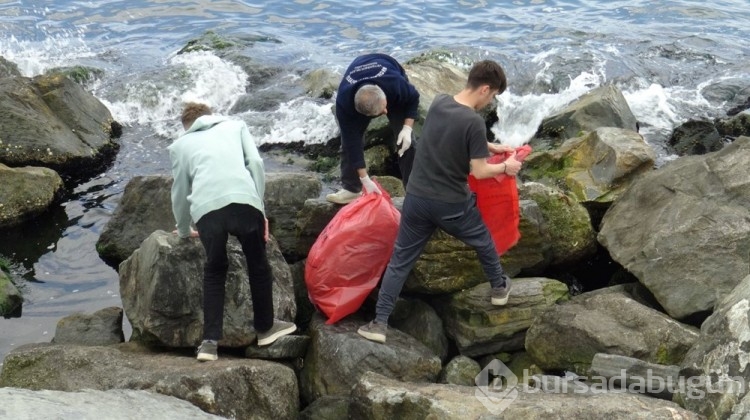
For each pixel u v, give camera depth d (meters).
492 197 6.31
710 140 10.16
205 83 11.99
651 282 6.72
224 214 5.72
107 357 6.04
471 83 5.82
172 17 14.98
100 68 12.52
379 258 6.62
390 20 14.78
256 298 6.10
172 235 6.57
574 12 15.04
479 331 6.57
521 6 15.34
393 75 6.70
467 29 14.40
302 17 14.97
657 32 14.02
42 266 8.19
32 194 8.87
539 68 12.43
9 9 15.03
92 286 7.90
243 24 14.66
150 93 11.60
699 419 4.95
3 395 5.08
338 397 6.02
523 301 6.62
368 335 6.25
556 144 10.20
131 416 5.11
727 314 5.54
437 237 6.80
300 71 12.60
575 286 7.57
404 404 5.46
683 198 7.00
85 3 15.43
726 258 6.55
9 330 7.29
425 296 6.98
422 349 6.38
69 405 5.10
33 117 9.82
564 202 7.48
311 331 6.50
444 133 5.82
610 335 6.07
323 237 6.73
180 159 5.90
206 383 5.68
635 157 8.24
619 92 10.47
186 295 6.30
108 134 10.60
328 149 10.39
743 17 14.74
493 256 6.34
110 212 9.10
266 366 5.93
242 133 6.04
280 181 7.62
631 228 7.20
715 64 12.73
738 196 6.82
